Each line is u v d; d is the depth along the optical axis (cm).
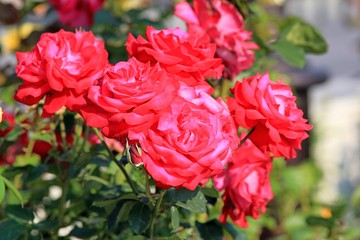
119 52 134
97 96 75
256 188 92
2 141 106
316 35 123
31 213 102
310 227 180
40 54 82
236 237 101
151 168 73
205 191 87
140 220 85
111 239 102
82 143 102
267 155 90
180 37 84
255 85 81
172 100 75
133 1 165
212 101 78
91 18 136
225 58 99
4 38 166
